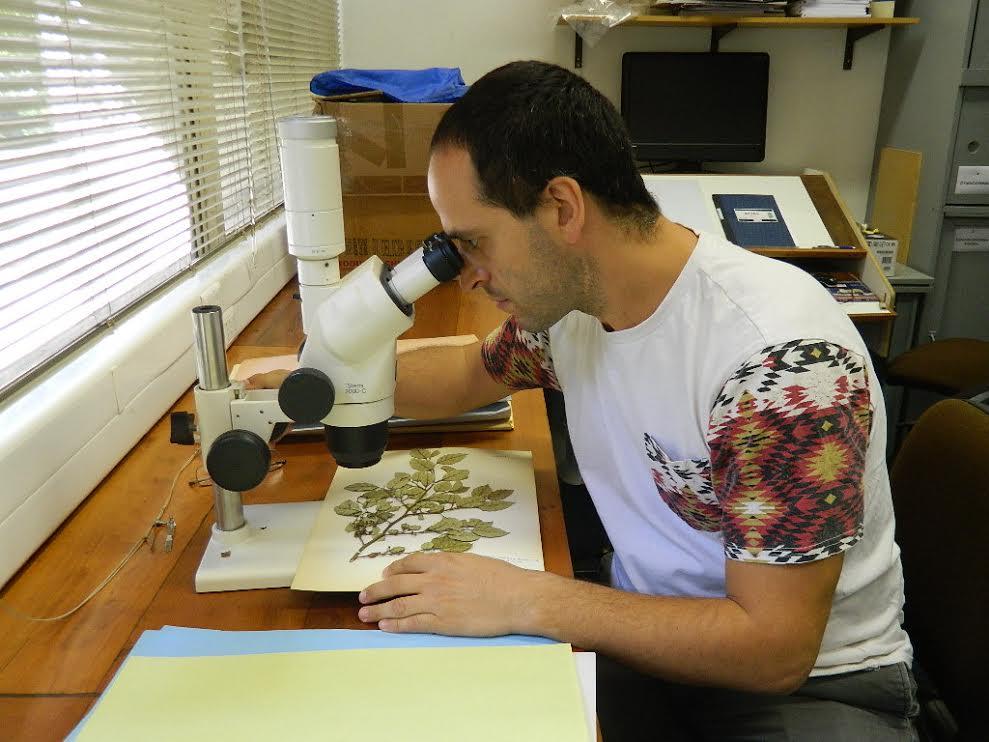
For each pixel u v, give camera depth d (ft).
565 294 2.89
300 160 3.30
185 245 5.25
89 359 3.78
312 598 2.87
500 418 4.16
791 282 2.85
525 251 2.74
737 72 9.11
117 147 4.35
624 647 2.60
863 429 2.66
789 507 2.57
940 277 9.07
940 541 3.37
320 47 8.71
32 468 3.07
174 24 4.97
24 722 2.31
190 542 3.19
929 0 8.79
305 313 3.55
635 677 3.67
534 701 2.30
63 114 3.72
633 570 3.44
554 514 3.38
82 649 2.61
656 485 3.22
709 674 2.60
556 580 2.73
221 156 5.82
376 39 9.26
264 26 6.81
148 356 4.12
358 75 7.24
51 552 3.13
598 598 2.68
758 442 2.61
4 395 3.26
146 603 2.84
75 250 3.83
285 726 2.21
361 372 2.85
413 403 3.95
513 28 9.22
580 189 2.66
